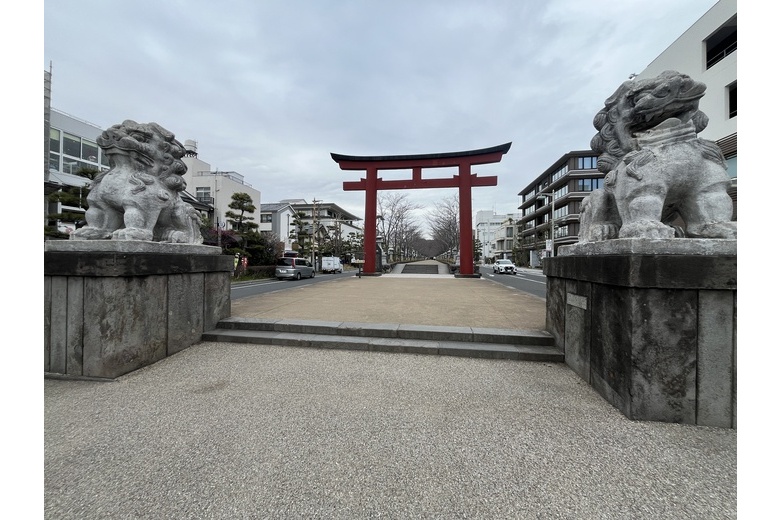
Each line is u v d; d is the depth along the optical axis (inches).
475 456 81.9
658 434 92.1
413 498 68.1
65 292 135.9
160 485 71.7
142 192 158.7
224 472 75.9
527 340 167.3
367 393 118.7
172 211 176.6
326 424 96.9
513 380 131.1
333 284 566.9
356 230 2532.0
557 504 66.6
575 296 139.2
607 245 118.4
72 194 579.2
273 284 657.6
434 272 1106.7
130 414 103.4
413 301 313.7
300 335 183.5
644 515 63.9
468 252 780.6
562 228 1540.4
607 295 113.7
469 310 255.6
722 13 512.7
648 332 99.4
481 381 130.0
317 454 82.4
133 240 142.6
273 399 113.9
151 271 147.7
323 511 64.8
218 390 121.6
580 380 131.5
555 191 1631.4
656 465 78.8
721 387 96.4
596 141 152.3
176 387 124.4
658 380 99.0
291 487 71.1
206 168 1363.2
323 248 1473.9
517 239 2188.7
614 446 86.4
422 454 82.5
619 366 106.3
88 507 65.7
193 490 70.2
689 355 97.8
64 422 98.7
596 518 63.2
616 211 141.7
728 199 116.0
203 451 83.8
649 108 124.0
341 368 143.9
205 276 188.2
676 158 116.9
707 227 114.2
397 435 91.1
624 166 125.9
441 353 162.6
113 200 157.2
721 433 93.0
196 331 179.9
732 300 96.0
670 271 97.7
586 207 153.0
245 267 832.9
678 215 136.2
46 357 137.0
